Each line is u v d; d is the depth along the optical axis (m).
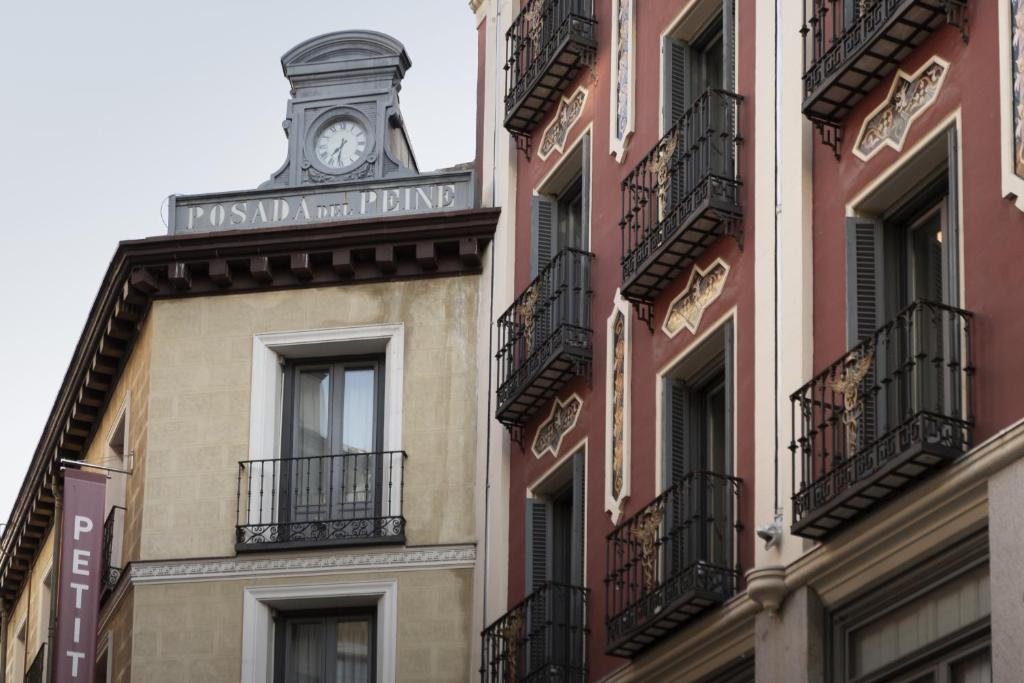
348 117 35.88
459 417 33.12
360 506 33.00
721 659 24.39
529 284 31.70
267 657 32.31
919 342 21.64
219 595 32.59
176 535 33.06
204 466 33.47
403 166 35.28
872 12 22.70
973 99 21.31
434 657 31.67
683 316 26.61
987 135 20.97
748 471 24.38
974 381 20.42
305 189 35.00
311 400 34.16
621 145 29.34
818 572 22.33
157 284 34.78
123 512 34.72
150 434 33.84
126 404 35.78
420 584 32.12
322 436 33.88
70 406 38.59
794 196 24.23
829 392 22.64
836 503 21.36
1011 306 20.19
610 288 29.08
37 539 43.91
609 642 26.06
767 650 22.94
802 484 22.30
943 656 20.56
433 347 33.66
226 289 34.62
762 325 24.50
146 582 32.88
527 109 32.69
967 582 20.38
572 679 27.83
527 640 29.08
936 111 21.95
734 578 24.11
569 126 31.73
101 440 37.84
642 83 29.17
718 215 25.44
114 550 34.50
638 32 29.66
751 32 26.09
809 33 24.56
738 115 25.88
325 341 33.94
